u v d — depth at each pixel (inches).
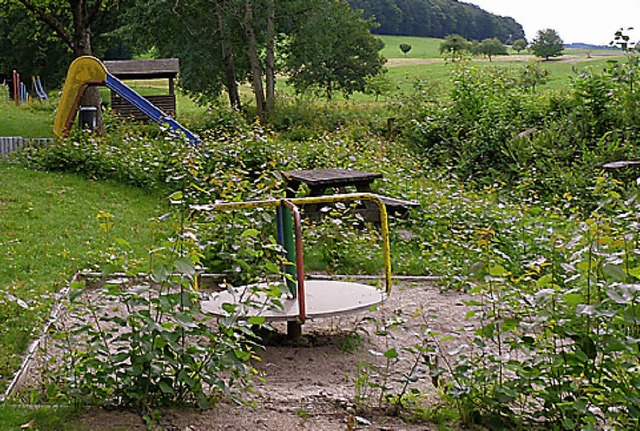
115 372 163.9
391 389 198.2
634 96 679.7
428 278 358.9
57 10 1054.4
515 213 421.4
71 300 175.9
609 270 151.0
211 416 169.2
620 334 158.2
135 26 1354.6
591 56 2488.9
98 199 502.9
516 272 341.7
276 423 170.2
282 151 576.4
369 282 348.2
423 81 992.2
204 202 456.8
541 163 615.5
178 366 167.5
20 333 230.2
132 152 580.4
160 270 161.8
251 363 235.3
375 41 1940.2
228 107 951.6
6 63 2234.3
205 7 1338.6
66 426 155.4
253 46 1263.5
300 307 240.1
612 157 602.2
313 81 1723.7
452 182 601.9
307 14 1412.4
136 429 156.3
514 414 172.4
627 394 154.3
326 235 383.6
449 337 183.5
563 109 747.4
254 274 295.1
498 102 765.9
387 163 566.3
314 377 223.1
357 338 258.2
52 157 578.2
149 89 2122.3
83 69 652.1
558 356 159.5
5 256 337.1
